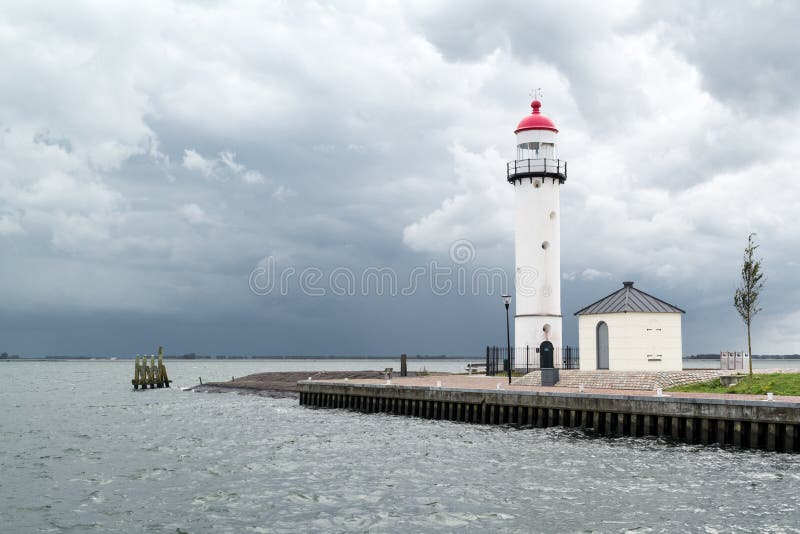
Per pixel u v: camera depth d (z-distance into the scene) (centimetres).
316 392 5616
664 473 2619
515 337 5850
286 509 2306
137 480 2811
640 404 3319
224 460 3222
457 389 4194
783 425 2908
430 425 4097
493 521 2103
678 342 4553
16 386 10725
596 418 3478
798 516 2059
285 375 9138
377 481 2675
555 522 2072
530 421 3794
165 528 2131
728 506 2173
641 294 4669
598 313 4622
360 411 5044
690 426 3166
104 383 11806
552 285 5784
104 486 2709
